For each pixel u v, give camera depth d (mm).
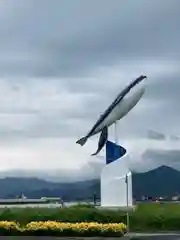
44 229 35469
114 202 48531
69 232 35312
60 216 43531
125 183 48625
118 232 35594
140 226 43875
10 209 47625
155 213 46469
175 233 40719
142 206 50688
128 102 48188
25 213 44688
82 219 42906
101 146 49656
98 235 35312
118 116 48781
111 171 49000
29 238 34906
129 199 48844
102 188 49156
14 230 35812
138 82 48469
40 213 44531
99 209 46219
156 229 43562
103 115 48906
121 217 44062
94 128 49562
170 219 44781
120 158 49062
